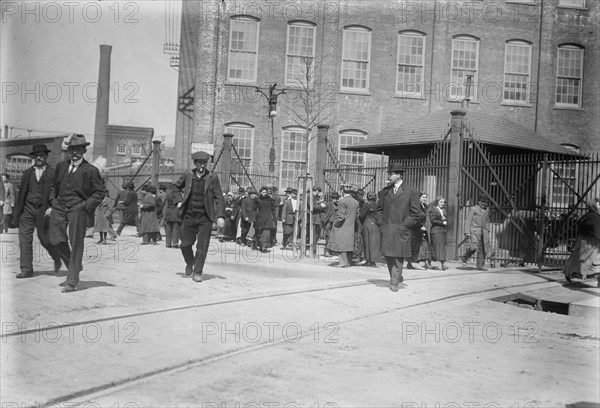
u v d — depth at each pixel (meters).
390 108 28.56
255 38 27.83
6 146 30.22
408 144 22.41
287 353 7.04
